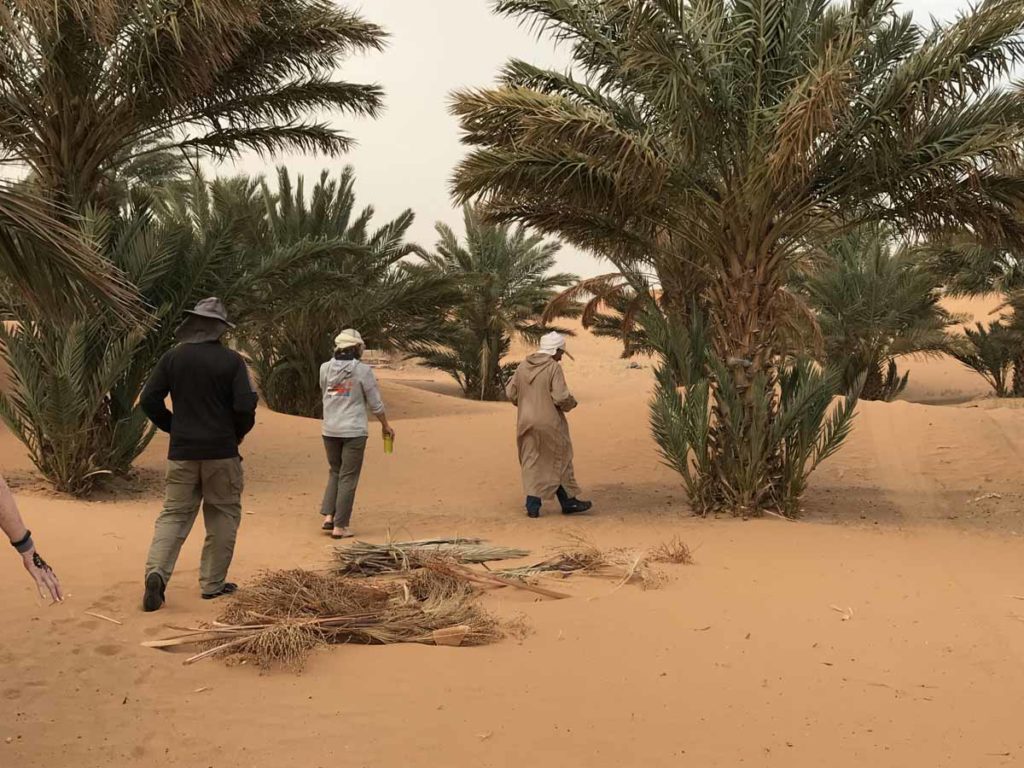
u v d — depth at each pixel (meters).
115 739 3.42
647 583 5.89
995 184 8.23
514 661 4.43
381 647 4.62
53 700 3.75
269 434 14.10
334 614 4.86
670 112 8.33
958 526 8.49
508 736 3.56
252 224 19.66
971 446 12.36
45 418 9.27
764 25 8.36
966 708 3.91
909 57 8.28
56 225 4.67
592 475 11.70
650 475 11.60
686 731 3.64
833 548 7.31
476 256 29.55
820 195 8.92
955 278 26.48
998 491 10.23
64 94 9.42
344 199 21.88
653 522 8.66
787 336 16.62
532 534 8.15
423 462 12.50
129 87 9.65
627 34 8.06
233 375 5.33
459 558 6.55
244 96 11.45
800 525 8.40
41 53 8.87
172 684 4.01
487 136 9.00
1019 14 7.50
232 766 3.25
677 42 8.09
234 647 4.38
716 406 9.12
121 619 4.86
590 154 8.02
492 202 10.03
